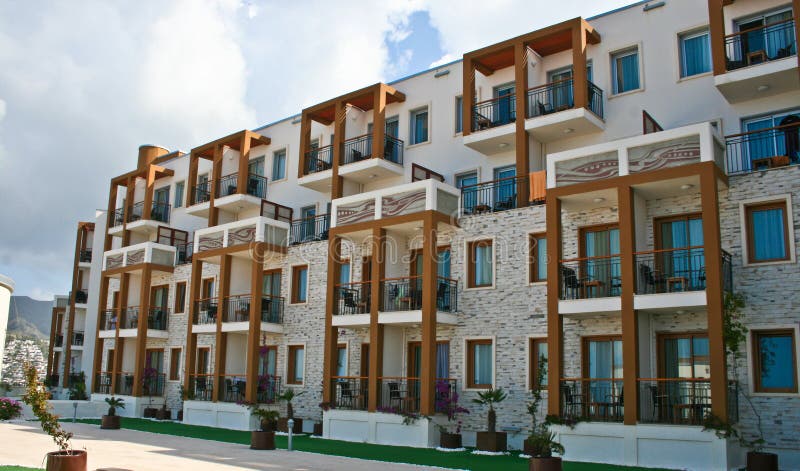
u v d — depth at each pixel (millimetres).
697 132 16844
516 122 22234
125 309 34750
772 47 19125
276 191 31234
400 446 20500
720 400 15469
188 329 29625
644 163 17531
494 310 21250
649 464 16047
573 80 21391
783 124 18438
